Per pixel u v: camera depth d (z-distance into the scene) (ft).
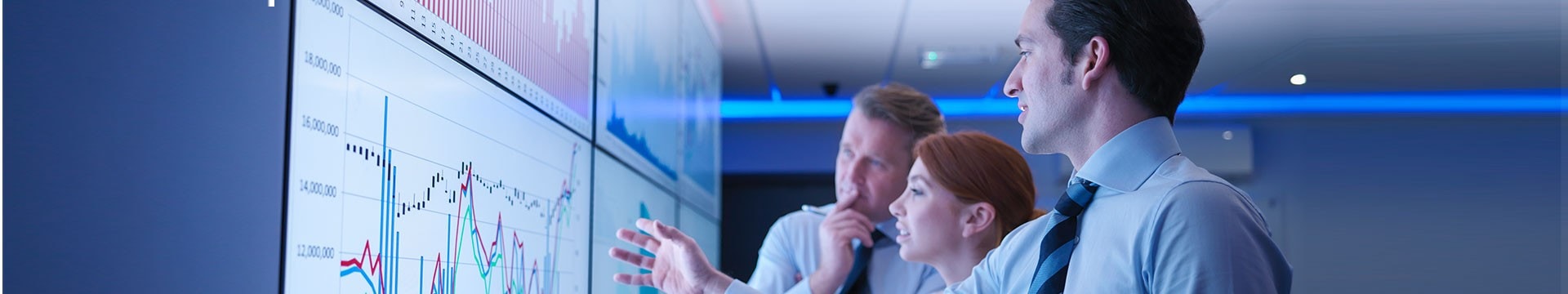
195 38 2.95
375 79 3.78
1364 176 21.33
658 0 8.94
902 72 17.93
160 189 2.84
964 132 6.14
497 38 4.95
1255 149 21.47
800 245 7.93
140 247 2.77
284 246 3.23
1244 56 16.92
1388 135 21.38
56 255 2.58
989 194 5.84
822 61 17.04
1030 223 4.66
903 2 13.21
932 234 5.92
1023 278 4.49
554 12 5.84
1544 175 21.01
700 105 11.59
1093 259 4.06
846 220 7.21
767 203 22.31
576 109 6.30
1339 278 21.13
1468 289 21.03
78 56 2.65
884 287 7.25
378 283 3.82
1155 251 3.78
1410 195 21.25
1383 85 19.99
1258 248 3.70
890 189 7.26
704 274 5.55
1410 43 16.56
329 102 3.47
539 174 5.57
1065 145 4.34
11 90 2.52
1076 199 4.22
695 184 11.20
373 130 3.77
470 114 4.64
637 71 8.11
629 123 7.79
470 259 4.63
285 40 3.26
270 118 3.19
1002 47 15.72
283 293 3.22
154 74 2.83
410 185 4.05
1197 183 3.82
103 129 2.70
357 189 3.67
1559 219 20.93
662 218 9.22
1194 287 3.61
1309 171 21.30
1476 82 19.71
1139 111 4.14
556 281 5.88
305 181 3.34
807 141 21.75
